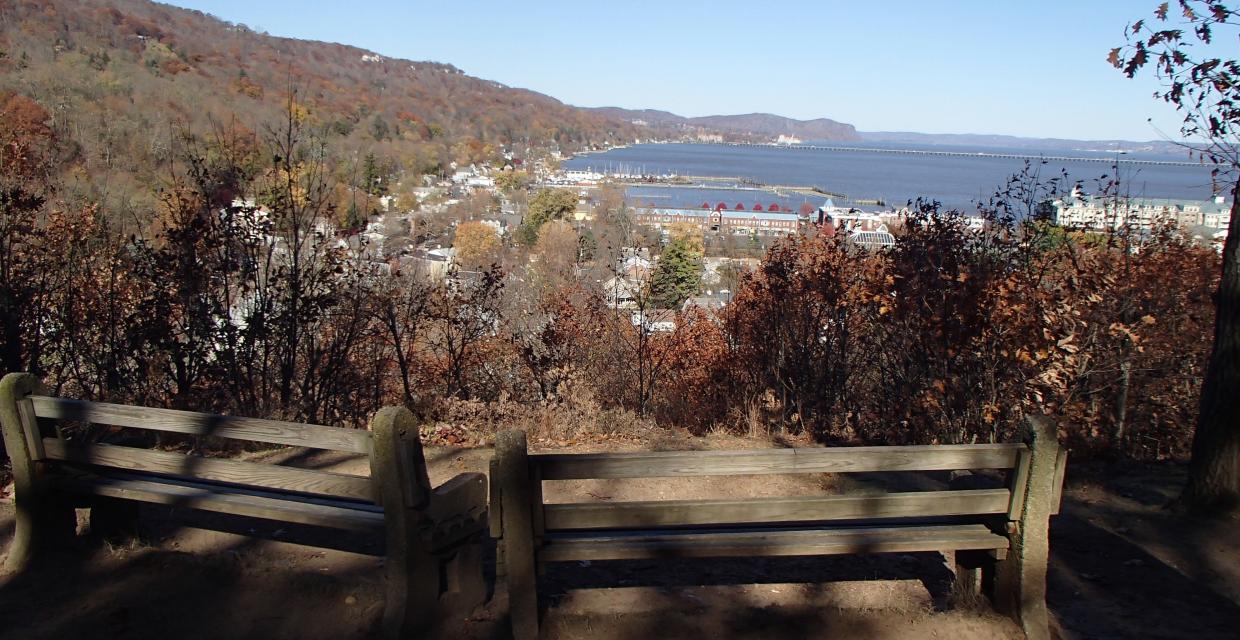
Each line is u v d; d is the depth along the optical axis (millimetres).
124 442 6266
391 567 3057
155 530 4215
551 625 3207
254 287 8578
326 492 3188
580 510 3014
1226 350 4645
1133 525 4699
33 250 7945
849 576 3934
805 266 9602
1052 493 3121
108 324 8336
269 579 3555
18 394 3631
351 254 9789
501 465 2945
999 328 6340
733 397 10289
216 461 3391
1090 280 7387
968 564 3426
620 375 12508
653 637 3168
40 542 3686
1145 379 9336
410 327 10484
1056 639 3268
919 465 3012
